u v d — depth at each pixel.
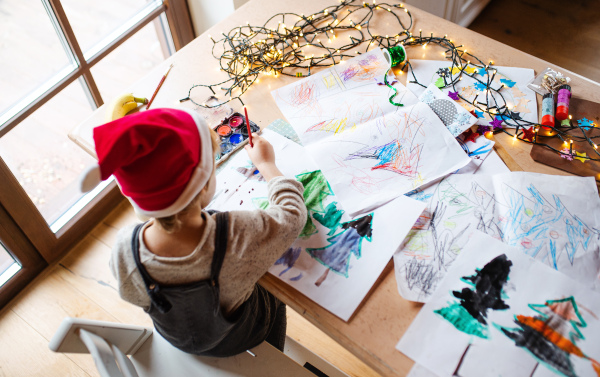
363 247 0.93
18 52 1.50
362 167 1.04
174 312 0.84
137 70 1.94
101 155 0.61
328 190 1.01
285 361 1.04
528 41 2.51
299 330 1.67
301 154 1.07
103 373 0.87
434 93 1.16
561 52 2.46
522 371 0.77
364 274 0.90
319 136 1.10
